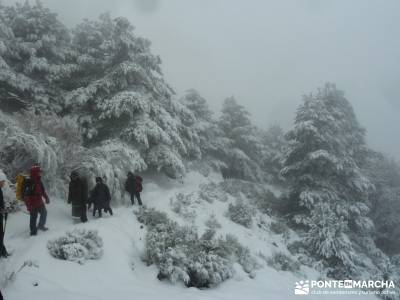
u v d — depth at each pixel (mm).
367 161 29703
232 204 17094
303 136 21281
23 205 9742
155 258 8070
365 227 20562
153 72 18812
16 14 18984
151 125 15836
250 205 18781
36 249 7051
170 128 17250
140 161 15047
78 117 16781
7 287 5145
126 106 15461
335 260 14586
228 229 14023
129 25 17828
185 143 20906
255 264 10766
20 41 18172
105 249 8039
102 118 16203
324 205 16734
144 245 9102
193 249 8336
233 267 9258
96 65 18703
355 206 20344
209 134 28734
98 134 17250
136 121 16031
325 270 13930
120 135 16031
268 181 35781
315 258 14750
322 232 14875
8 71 16141
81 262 7051
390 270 13531
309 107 21703
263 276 10117
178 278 7699
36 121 11555
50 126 11875
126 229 9773
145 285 7051
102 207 10352
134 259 8281
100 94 16938
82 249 7266
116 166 12953
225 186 21391
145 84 17969
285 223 19562
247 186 24875
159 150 16828
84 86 18656
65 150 11680
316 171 21203
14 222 8797
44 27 18609
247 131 32688
